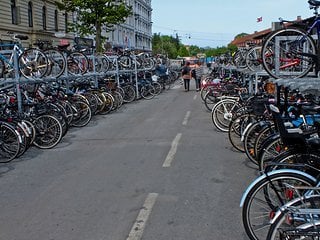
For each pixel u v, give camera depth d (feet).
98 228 14.39
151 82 69.00
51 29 109.19
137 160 24.11
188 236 13.56
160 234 13.78
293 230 10.00
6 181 20.70
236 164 22.70
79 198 17.58
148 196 17.53
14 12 92.32
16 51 31.19
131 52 67.97
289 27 23.73
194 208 16.05
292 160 13.43
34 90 34.24
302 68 24.29
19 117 27.66
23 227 14.67
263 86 34.58
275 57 24.02
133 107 53.26
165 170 21.68
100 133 34.01
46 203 17.11
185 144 28.43
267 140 17.11
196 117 42.42
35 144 28.60
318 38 22.57
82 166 23.15
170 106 53.52
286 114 19.45
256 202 12.76
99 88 48.39
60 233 14.07
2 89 30.17
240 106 30.73
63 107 34.71
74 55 43.37
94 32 88.02
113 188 18.81
